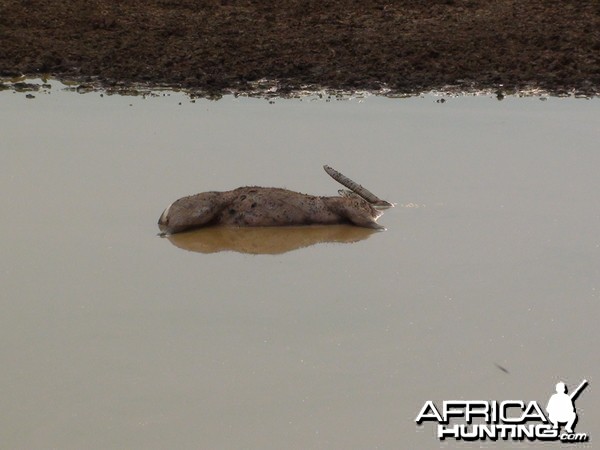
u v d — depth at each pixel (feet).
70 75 174.91
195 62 180.24
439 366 94.07
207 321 100.53
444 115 156.87
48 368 92.99
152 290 106.01
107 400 88.94
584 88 171.73
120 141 143.43
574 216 122.11
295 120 153.58
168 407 88.17
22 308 102.12
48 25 195.31
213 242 116.88
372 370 93.40
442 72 177.68
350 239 117.70
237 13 204.95
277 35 193.57
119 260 111.86
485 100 164.86
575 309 103.09
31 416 86.89
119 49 185.47
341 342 97.40
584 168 135.64
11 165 134.41
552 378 92.58
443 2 211.00
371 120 154.10
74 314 101.19
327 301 104.27
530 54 185.98
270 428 85.87
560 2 211.61
